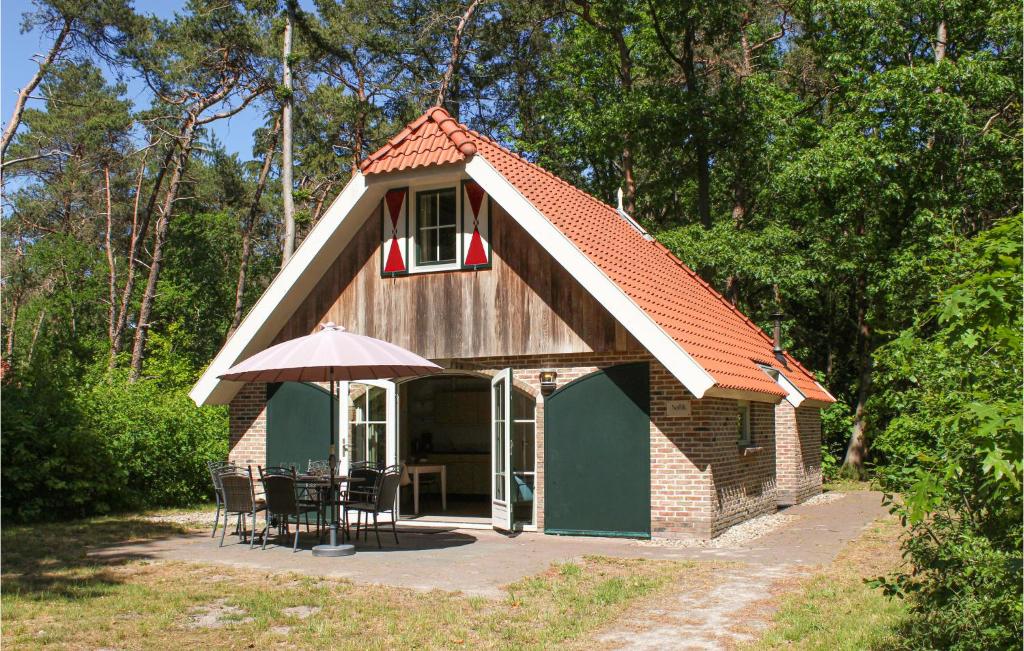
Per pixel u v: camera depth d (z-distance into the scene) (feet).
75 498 52.80
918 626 23.26
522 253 46.62
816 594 29.60
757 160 94.84
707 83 98.89
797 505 62.39
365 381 50.90
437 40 104.73
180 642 23.66
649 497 43.19
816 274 83.51
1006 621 18.02
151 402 61.87
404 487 63.57
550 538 44.11
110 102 118.01
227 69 98.32
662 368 43.34
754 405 52.65
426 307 48.57
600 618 26.55
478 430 70.44
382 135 103.81
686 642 23.90
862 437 89.92
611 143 95.86
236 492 40.88
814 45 95.30
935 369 22.31
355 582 31.68
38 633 24.34
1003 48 81.66
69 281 140.97
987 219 84.38
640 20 96.43
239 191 155.43
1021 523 18.28
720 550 39.83
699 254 84.12
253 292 155.53
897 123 79.30
